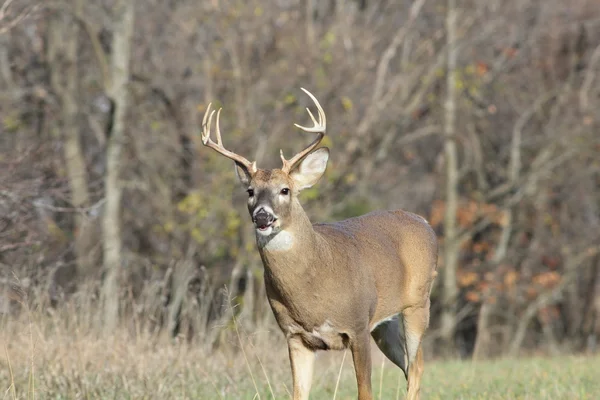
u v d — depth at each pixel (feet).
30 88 83.35
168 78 86.02
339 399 35.96
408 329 34.53
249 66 86.48
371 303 30.99
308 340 30.32
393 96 93.91
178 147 84.48
